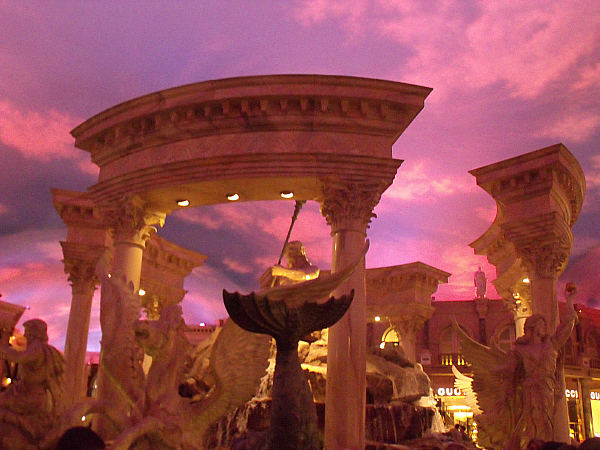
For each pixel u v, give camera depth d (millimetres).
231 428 12383
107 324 5496
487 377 10211
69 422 4855
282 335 3016
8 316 27297
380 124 12656
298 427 2904
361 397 10977
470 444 14102
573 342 29531
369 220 12375
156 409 4891
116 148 14258
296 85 12484
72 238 17719
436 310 33500
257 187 13117
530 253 14406
